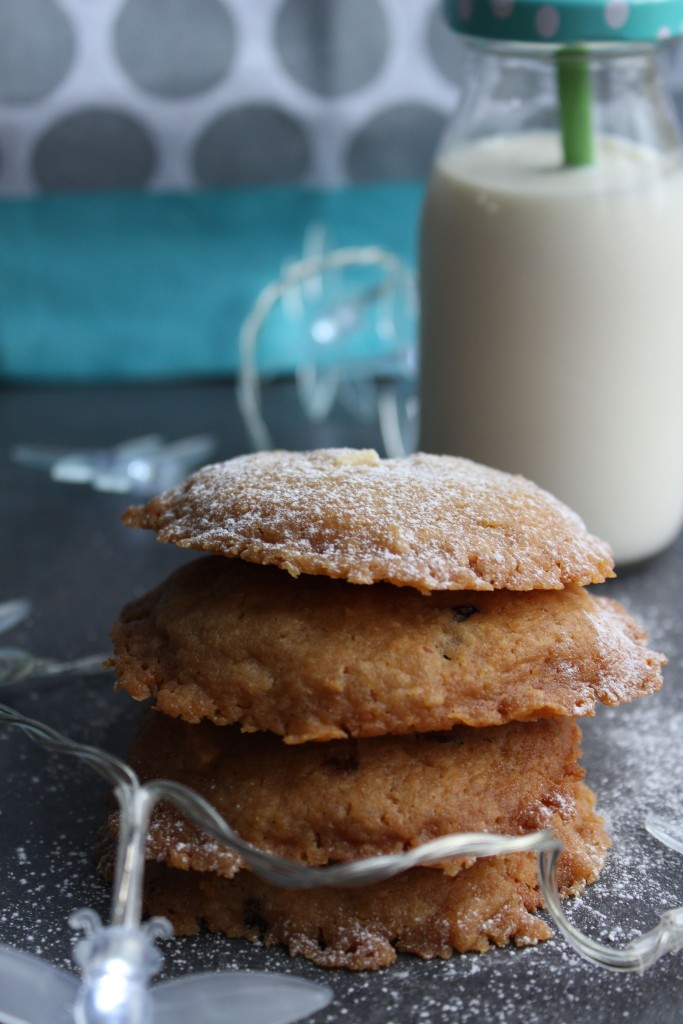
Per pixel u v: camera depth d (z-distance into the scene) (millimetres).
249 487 365
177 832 351
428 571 347
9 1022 318
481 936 352
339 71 625
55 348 641
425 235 466
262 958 351
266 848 350
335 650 350
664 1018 336
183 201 630
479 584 348
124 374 648
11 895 366
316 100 628
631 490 465
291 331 647
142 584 493
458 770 355
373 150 641
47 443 580
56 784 400
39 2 596
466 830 351
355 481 365
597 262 442
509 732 364
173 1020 319
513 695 353
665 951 339
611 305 445
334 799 350
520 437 458
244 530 354
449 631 357
